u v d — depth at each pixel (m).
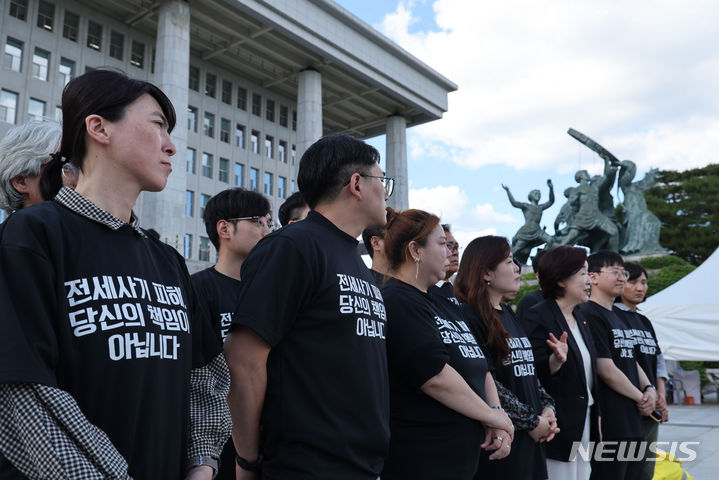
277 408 1.74
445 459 2.31
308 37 32.72
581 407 3.51
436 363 2.32
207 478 1.42
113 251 1.34
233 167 37.53
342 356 1.78
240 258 3.14
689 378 14.59
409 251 2.64
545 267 3.86
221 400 1.57
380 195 2.06
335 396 1.74
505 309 3.36
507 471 2.79
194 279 3.07
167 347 1.37
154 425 1.30
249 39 33.28
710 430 8.97
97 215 1.35
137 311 1.32
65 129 1.43
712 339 10.70
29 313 1.15
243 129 38.78
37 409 1.10
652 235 27.62
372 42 36.91
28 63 28.05
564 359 3.36
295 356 1.76
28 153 1.73
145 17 30.91
